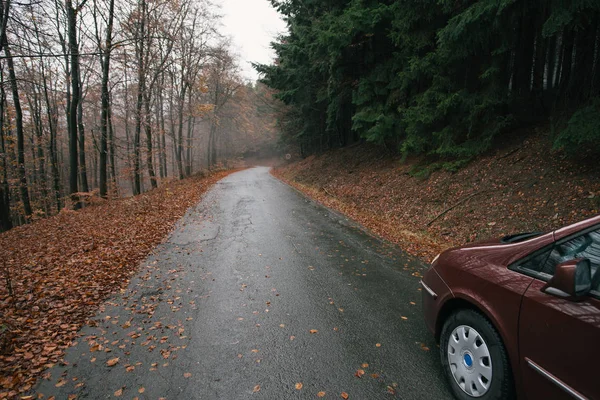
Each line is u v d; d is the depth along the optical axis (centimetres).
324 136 2769
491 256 254
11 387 283
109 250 689
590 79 673
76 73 1480
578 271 176
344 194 1332
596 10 566
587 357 167
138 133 1894
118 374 300
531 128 884
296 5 1841
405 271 546
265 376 290
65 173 3691
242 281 514
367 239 759
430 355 312
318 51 1327
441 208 837
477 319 238
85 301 454
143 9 1678
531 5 685
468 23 705
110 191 2144
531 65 905
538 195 662
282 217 1036
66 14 1349
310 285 491
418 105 969
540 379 190
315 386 275
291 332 361
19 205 2167
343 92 1497
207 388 278
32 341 354
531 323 198
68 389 281
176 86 2408
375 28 1102
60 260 632
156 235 824
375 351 321
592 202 555
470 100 843
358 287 480
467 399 240
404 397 259
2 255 687
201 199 1495
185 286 503
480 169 871
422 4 886
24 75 1753
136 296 471
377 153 1680
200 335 362
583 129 559
